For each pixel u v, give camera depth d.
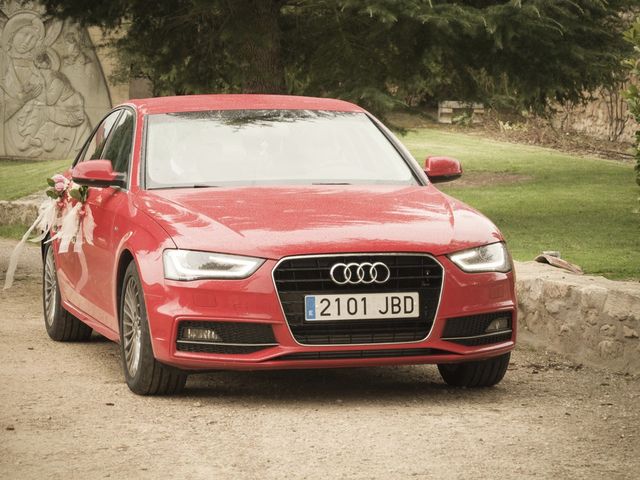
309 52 21.44
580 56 19.67
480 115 41.84
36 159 41.12
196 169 8.79
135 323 8.12
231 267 7.51
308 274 7.51
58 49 40.91
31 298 13.89
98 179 8.92
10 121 41.09
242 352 7.55
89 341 10.83
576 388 8.55
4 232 23.47
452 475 5.96
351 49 19.66
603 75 20.58
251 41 20.31
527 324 10.51
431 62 19.11
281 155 8.98
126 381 8.36
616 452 6.48
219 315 7.49
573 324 9.84
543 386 8.63
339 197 8.32
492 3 20.06
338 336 7.55
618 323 9.32
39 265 17.53
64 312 10.54
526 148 35.31
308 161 8.97
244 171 8.79
